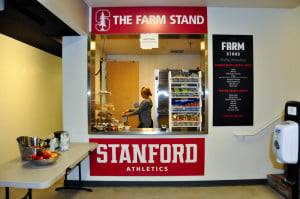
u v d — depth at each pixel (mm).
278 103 2930
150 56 5512
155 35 2814
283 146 2078
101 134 2834
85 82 2848
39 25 2488
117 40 4059
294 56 2926
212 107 2869
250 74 2896
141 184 2875
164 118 4684
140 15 2812
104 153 2861
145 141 2852
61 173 1694
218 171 2893
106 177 2875
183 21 2818
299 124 2049
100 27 2818
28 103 3502
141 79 5496
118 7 2818
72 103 2857
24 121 3391
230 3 2740
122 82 5332
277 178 2740
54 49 3908
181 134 2834
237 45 2875
